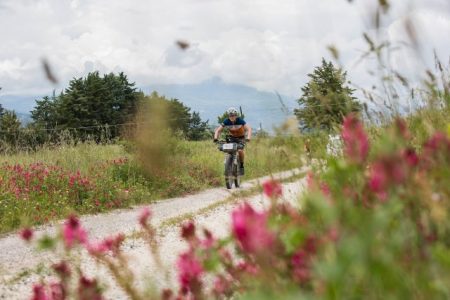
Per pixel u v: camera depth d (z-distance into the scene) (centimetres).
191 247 313
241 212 199
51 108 8150
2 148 2230
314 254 235
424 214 220
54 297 345
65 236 304
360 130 252
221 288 320
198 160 2416
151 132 193
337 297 168
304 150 383
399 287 179
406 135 251
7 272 716
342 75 386
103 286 342
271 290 214
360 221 177
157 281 514
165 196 1717
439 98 394
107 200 1517
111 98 8238
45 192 1494
